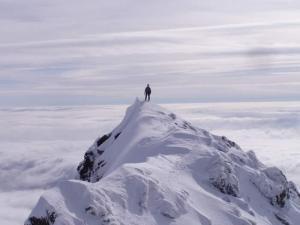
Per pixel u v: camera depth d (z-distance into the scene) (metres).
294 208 48.59
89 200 29.95
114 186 33.34
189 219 33.44
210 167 42.69
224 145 53.22
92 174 60.53
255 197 45.22
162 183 35.97
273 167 50.56
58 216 28.61
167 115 61.38
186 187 38.12
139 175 34.72
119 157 52.88
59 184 31.22
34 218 29.44
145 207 32.75
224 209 37.38
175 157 44.56
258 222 39.12
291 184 56.19
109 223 29.30
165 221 32.38
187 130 53.16
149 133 53.12
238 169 47.19
